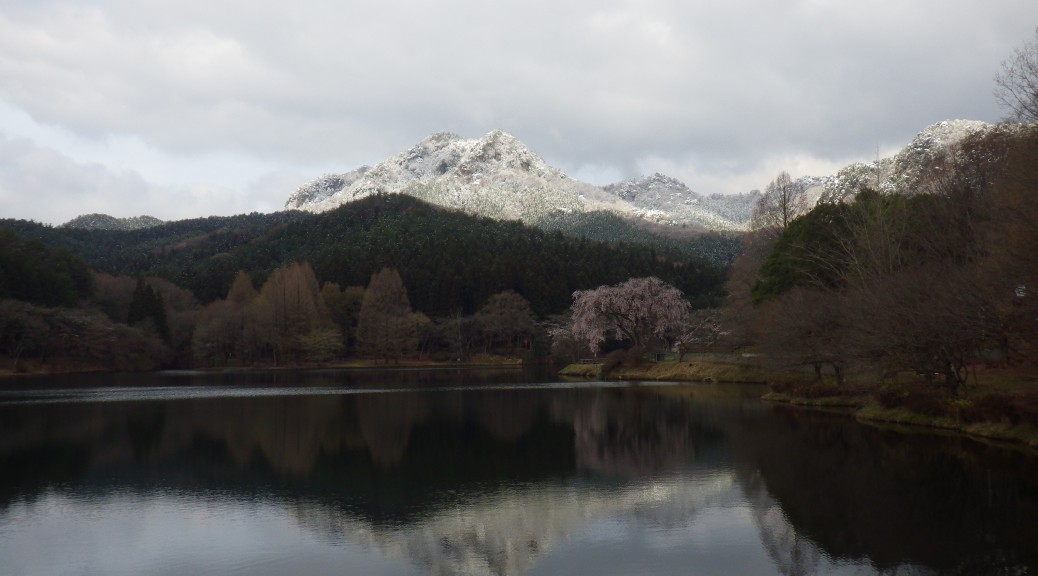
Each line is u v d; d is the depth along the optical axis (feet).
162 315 362.53
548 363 389.60
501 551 52.39
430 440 104.68
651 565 49.06
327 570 48.60
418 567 49.16
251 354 365.61
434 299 418.51
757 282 199.11
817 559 49.78
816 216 179.42
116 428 119.03
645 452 92.94
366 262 455.22
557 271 440.04
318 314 378.73
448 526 58.90
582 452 93.61
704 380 231.09
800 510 62.44
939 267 113.91
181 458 91.15
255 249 552.00
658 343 279.08
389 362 391.04
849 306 127.95
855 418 122.93
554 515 62.08
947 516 59.57
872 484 71.36
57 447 100.07
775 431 108.47
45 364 312.09
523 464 85.71
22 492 72.49
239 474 80.94
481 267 427.74
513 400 167.22
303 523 60.03
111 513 63.77
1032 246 78.48
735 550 52.08
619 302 270.67
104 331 320.50
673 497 68.13
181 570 48.85
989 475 74.08
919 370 115.65
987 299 91.04
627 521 60.03
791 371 180.34
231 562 50.49
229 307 361.71
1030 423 93.86
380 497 69.26
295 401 168.14
